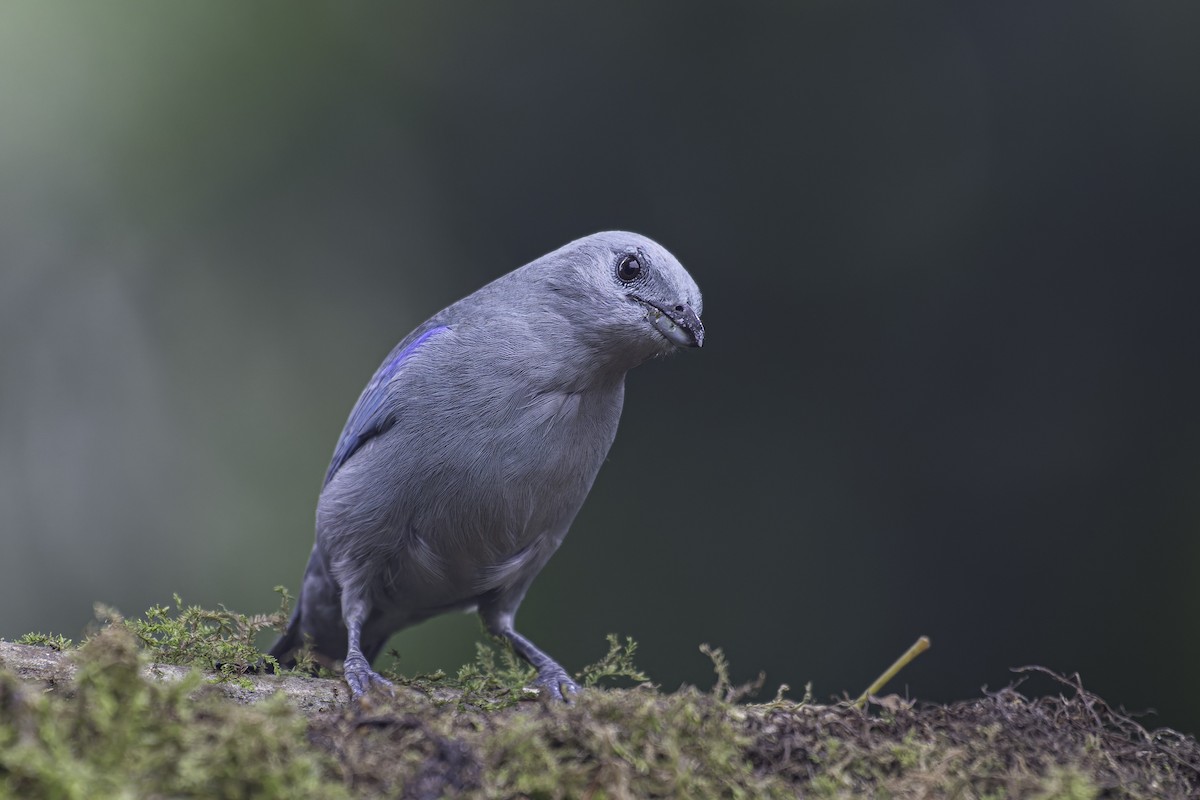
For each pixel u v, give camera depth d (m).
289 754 3.69
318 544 7.36
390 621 7.66
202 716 3.73
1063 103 13.66
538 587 13.34
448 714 4.57
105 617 6.11
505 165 14.38
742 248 14.15
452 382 6.71
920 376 13.80
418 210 14.34
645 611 13.43
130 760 3.50
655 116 14.37
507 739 4.04
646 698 4.40
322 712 4.92
